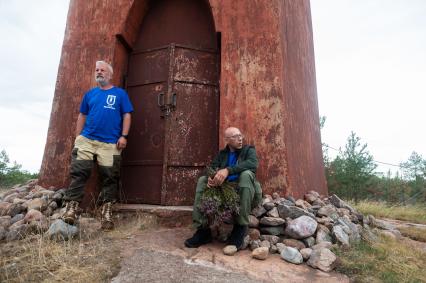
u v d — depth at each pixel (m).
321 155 6.04
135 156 4.59
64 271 2.50
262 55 4.21
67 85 4.67
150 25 5.02
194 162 4.41
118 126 3.97
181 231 3.62
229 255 3.01
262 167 3.90
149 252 2.91
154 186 4.43
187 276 2.48
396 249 3.53
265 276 2.63
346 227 3.51
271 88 4.10
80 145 3.78
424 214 6.78
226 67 4.28
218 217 3.08
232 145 3.47
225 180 3.27
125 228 3.64
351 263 2.93
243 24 4.36
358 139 10.29
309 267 2.90
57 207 3.90
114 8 4.75
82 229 3.35
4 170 11.34
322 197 4.52
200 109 4.56
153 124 4.58
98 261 2.70
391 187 10.58
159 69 4.72
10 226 3.35
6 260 2.68
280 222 3.30
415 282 2.79
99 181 4.28
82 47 4.75
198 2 4.94
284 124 3.98
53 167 4.39
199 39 4.84
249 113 4.07
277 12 4.36
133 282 2.35
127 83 4.86
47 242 2.96
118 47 4.72
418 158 12.42
